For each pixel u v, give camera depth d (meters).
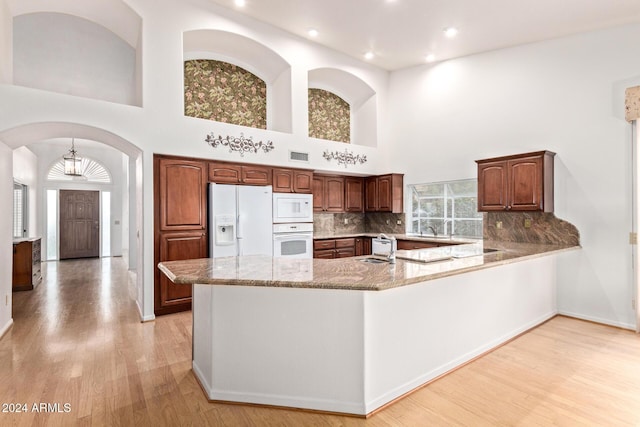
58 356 2.90
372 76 6.00
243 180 4.64
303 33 4.87
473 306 2.93
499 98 4.74
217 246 4.30
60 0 3.82
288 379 2.18
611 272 3.79
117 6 3.86
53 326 3.66
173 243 4.07
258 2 4.15
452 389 2.42
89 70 5.23
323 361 2.14
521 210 4.15
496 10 3.83
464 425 2.00
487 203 4.48
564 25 3.91
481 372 2.68
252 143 4.68
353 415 2.09
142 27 3.86
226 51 4.94
